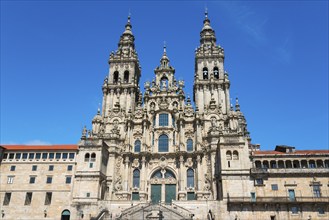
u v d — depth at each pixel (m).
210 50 92.88
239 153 69.00
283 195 64.81
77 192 67.69
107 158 76.44
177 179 75.69
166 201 73.94
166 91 87.06
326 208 62.41
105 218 63.69
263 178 66.50
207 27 98.50
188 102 85.00
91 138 73.06
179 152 76.75
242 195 65.06
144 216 60.03
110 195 72.50
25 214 67.44
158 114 84.06
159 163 77.75
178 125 81.88
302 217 61.94
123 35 100.06
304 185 65.38
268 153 71.00
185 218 59.31
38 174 71.25
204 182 73.38
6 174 71.38
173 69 90.62
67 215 67.25
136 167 77.62
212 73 88.50
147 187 75.50
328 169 65.88
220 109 81.94
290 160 67.94
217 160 73.25
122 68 92.06
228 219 62.66
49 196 69.44
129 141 79.75
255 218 62.53
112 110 84.69
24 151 73.56
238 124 77.75
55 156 73.00
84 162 70.75
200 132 79.19
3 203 68.62
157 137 81.19
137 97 92.44
